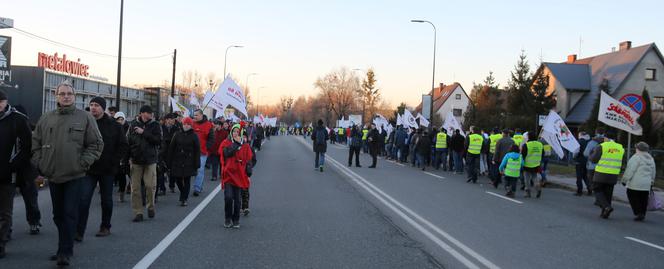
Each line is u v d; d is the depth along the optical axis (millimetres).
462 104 77125
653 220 10359
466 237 7766
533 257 6637
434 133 22250
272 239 7285
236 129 8109
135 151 8352
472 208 10797
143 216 8742
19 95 23375
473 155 16391
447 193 13281
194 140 9977
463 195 12977
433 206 10883
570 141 15461
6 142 5840
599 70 46406
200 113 11672
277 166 20391
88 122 5797
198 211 9477
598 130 13297
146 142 8414
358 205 10680
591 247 7391
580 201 12852
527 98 46031
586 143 14164
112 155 6914
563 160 24547
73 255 6141
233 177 8023
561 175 19469
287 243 7055
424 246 7051
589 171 13609
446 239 7570
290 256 6348
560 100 46438
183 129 9977
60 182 5625
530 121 38062
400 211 10055
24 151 5922
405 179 16625
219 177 15555
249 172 8141
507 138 14703
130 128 8484
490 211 10484
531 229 8633
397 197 12148
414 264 6102
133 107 37312
